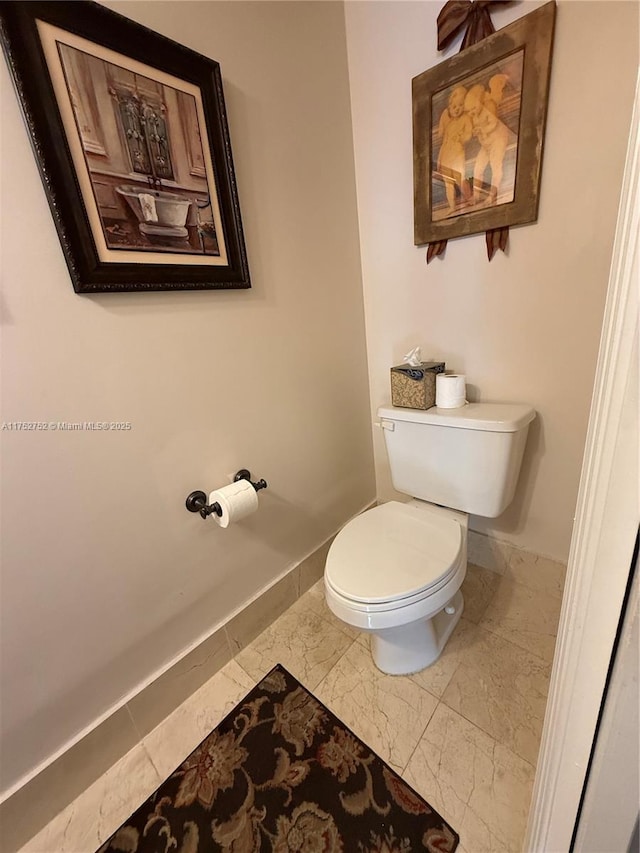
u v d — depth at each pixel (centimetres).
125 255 84
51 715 90
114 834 90
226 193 99
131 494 96
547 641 124
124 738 104
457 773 93
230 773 99
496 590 146
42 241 74
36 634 85
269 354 122
